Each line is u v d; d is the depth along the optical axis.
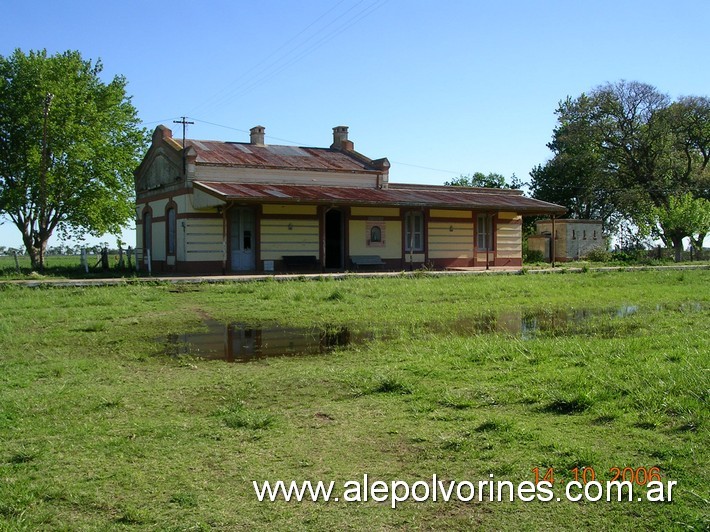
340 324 14.26
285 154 33.00
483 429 6.57
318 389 8.43
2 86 35.19
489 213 34.88
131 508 5.06
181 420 7.18
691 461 5.63
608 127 51.44
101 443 6.45
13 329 13.34
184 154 28.12
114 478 5.62
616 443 6.10
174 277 24.25
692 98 49.12
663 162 51.50
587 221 47.47
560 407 7.19
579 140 52.72
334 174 32.06
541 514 4.91
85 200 36.81
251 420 6.98
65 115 35.66
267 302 17.81
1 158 35.56
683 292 20.89
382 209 31.47
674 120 49.03
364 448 6.22
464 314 15.81
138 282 22.14
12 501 5.18
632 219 57.84
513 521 4.82
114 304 17.25
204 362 10.38
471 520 4.85
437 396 7.80
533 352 10.05
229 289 20.81
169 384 8.86
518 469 5.63
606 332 12.90
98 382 9.03
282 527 4.79
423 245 32.66
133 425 7.01
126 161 38.44
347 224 30.50
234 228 28.45
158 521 4.88
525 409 7.23
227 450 6.23
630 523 4.73
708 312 15.49
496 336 12.10
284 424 6.96
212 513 4.99
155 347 11.68
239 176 29.33
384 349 11.15
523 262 43.22
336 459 5.97
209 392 8.41
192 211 27.98
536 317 15.36
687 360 8.87
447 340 11.67
